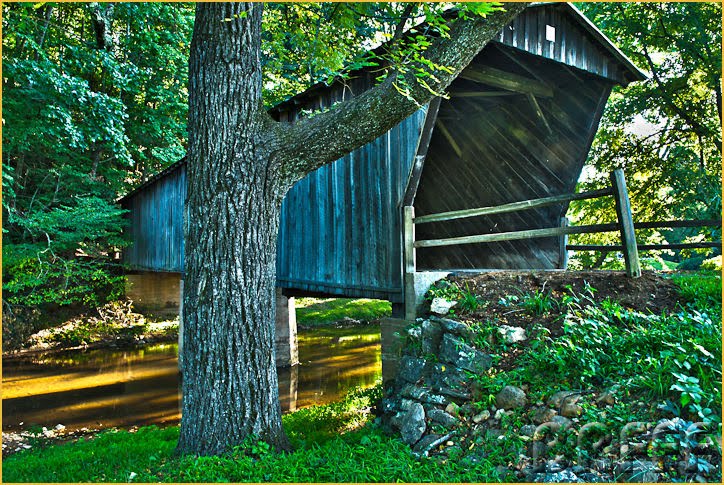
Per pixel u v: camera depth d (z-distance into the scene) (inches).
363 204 266.5
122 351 571.5
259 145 163.3
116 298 665.0
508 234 209.0
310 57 259.0
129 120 647.8
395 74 166.2
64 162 568.1
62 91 455.2
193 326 160.7
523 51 229.1
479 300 202.1
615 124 502.9
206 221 159.9
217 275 158.7
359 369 463.8
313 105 300.8
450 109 334.0
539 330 174.7
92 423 327.9
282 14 255.8
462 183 358.6
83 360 527.5
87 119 499.5
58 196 583.8
